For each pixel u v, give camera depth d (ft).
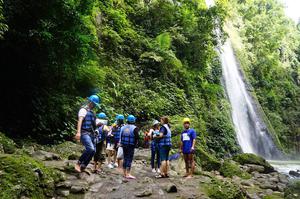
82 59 43.55
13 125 39.32
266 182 41.47
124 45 69.15
